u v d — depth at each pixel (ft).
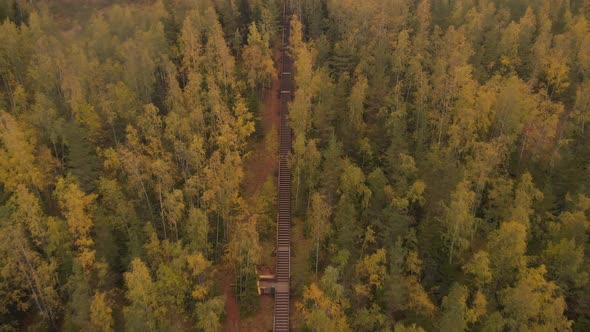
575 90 291.79
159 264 191.52
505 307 178.81
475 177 220.43
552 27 350.43
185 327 195.00
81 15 440.04
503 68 290.35
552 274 193.98
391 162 219.20
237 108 239.71
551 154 250.98
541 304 176.65
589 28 329.31
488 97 240.12
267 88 308.81
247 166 259.60
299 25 296.10
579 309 181.78
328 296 178.81
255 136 269.64
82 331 166.40
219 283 212.43
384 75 268.62
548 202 213.05
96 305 165.78
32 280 185.78
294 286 208.23
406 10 320.70
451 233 199.82
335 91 254.27
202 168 224.33
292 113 243.40
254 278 200.75
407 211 209.97
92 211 199.00
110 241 192.54
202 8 331.98
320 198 203.72
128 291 188.85
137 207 217.77
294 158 230.68
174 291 186.19
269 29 318.86
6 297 181.47
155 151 220.64
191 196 209.46
